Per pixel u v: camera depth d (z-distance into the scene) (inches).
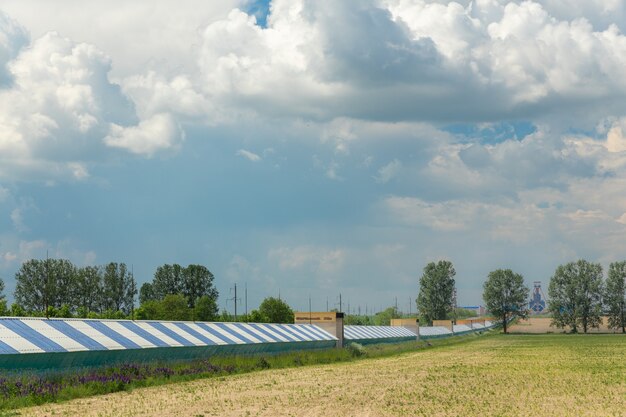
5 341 2033.7
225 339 3307.1
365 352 4520.2
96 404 1756.9
